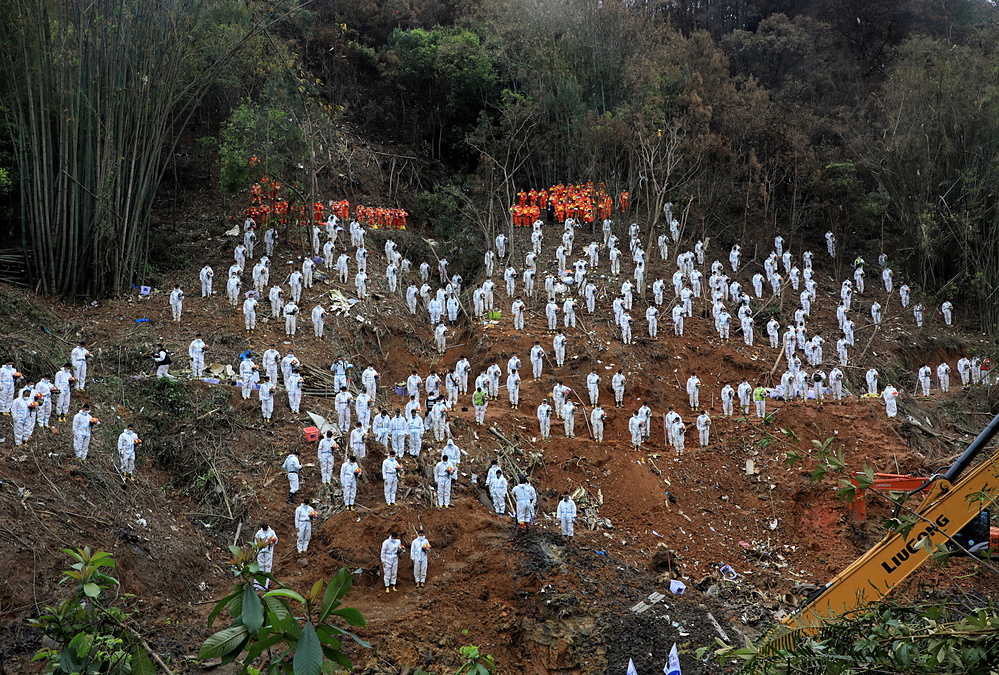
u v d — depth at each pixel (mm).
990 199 45344
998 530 15109
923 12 66125
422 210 48344
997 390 35875
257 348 30766
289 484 24531
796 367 32688
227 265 37906
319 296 35312
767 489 28141
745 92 52188
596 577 22797
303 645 7309
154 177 37562
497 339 34406
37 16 31391
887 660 7586
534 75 49500
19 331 28547
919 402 34906
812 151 50031
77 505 21156
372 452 25875
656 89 47438
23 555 18719
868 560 14914
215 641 7680
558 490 26875
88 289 33938
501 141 47875
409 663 19266
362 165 49656
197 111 46312
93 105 33375
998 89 45562
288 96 42156
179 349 29906
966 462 14117
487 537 23734
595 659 20438
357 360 32594
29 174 33094
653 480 28156
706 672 20188
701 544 26219
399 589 22219
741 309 36500
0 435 22234
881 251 46812
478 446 27578
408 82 53500
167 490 24094
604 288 39062
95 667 9625
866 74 64938
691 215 45875
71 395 25438
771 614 22984
